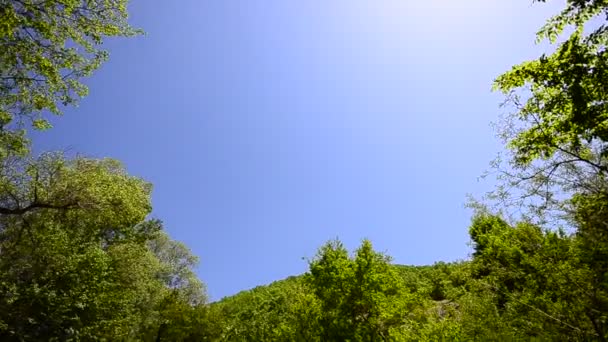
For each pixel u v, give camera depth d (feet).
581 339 34.24
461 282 46.55
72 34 38.81
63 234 57.21
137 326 86.22
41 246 55.98
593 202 30.40
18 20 33.55
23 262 55.47
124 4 40.96
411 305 53.01
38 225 59.57
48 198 60.54
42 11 36.60
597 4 21.89
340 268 52.90
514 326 39.37
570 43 23.29
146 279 82.33
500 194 34.14
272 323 87.61
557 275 33.96
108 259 62.03
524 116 29.37
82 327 55.57
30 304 51.72
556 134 28.43
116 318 62.23
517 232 37.78
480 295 41.91
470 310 41.98
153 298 93.35
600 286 32.83
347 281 51.37
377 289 50.55
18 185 58.34
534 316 36.91
